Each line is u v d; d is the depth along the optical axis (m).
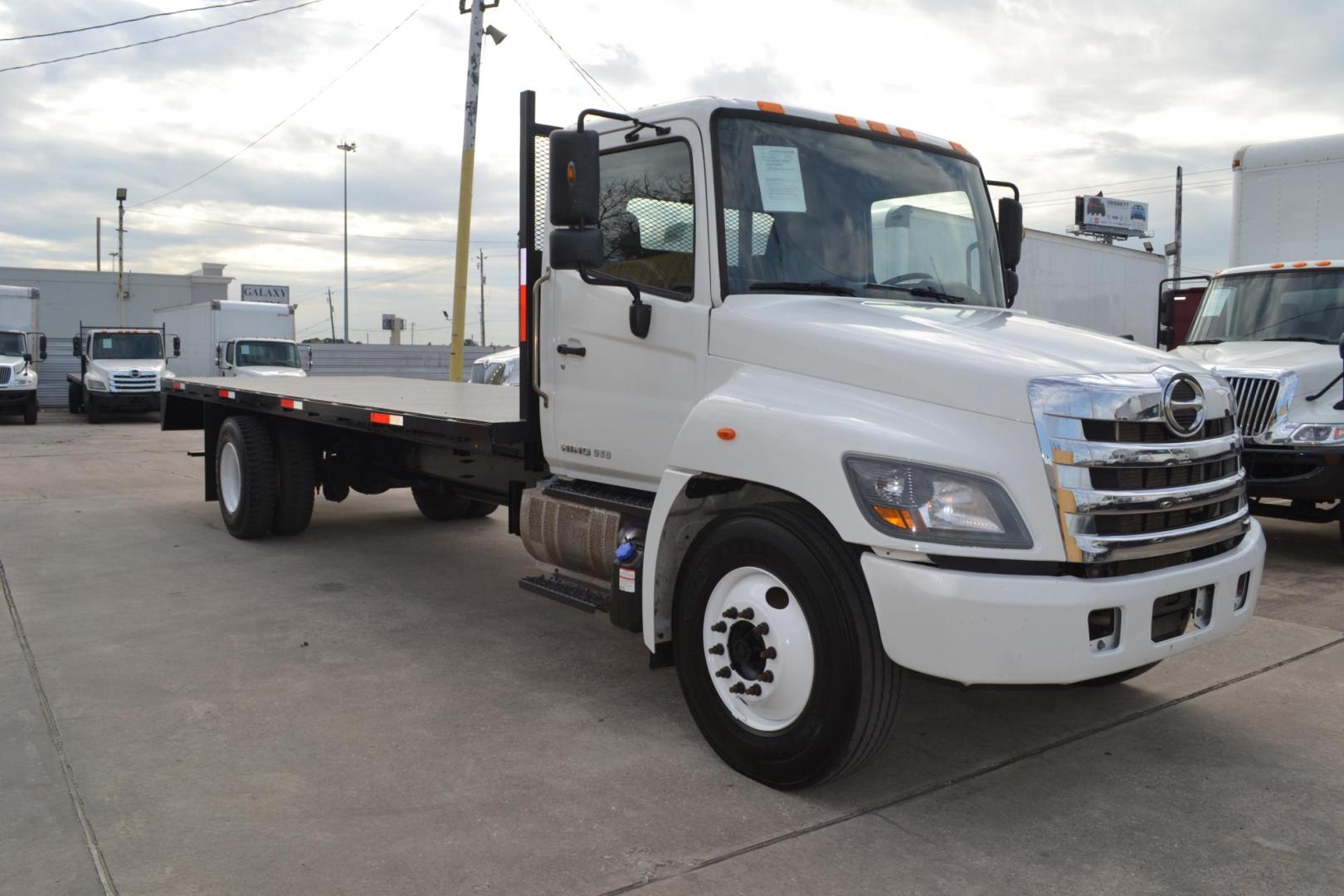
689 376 4.14
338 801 3.60
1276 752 4.13
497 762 3.96
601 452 4.57
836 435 3.43
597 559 4.50
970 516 3.23
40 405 31.61
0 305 23.84
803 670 3.56
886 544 3.27
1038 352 3.59
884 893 3.02
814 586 3.46
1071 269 17.09
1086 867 3.19
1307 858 3.26
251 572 7.20
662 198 4.31
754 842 3.32
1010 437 3.27
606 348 4.50
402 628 5.84
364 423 6.45
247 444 8.10
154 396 24.45
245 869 3.11
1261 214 10.01
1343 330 8.58
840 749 3.46
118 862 3.15
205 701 4.60
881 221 4.50
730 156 4.13
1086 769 3.95
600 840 3.32
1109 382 3.38
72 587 6.73
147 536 8.55
